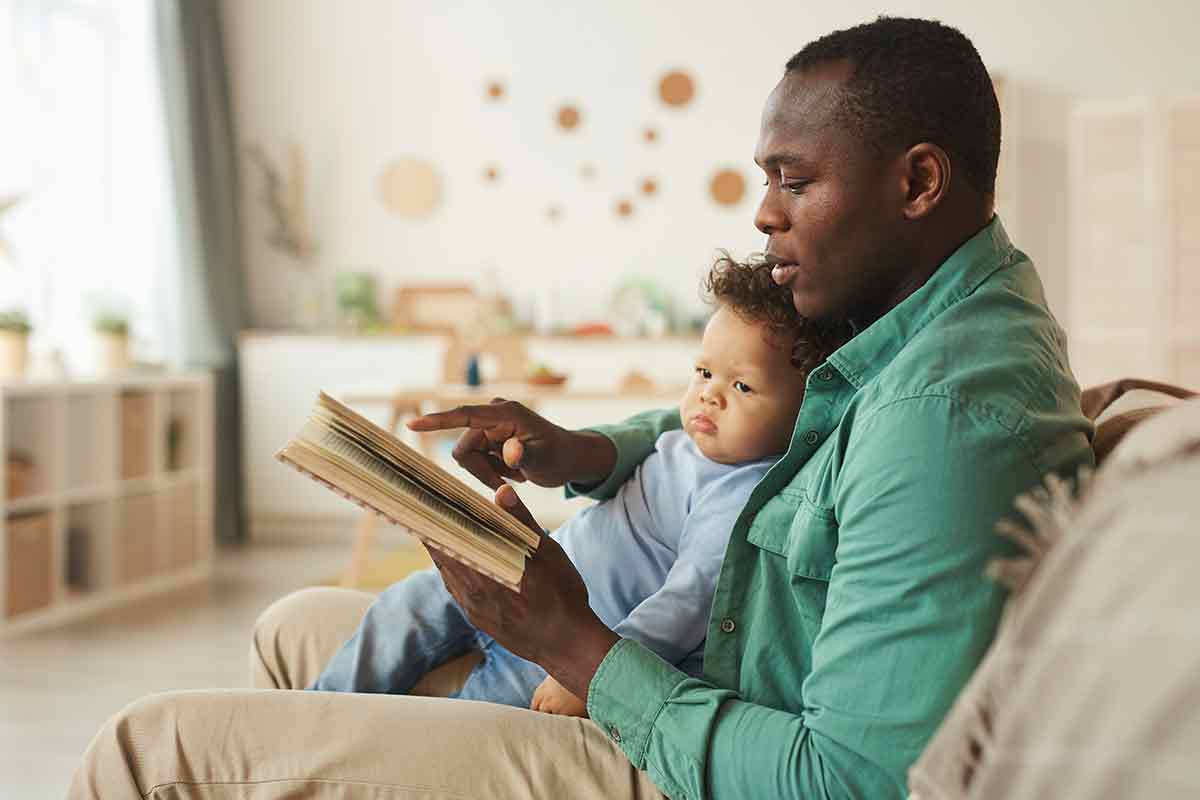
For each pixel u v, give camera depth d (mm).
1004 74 5473
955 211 911
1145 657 385
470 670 1250
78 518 4082
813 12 5562
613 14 5684
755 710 833
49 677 3049
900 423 792
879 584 763
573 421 5215
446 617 1198
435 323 5758
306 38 5812
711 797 823
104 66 5078
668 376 5305
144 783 882
